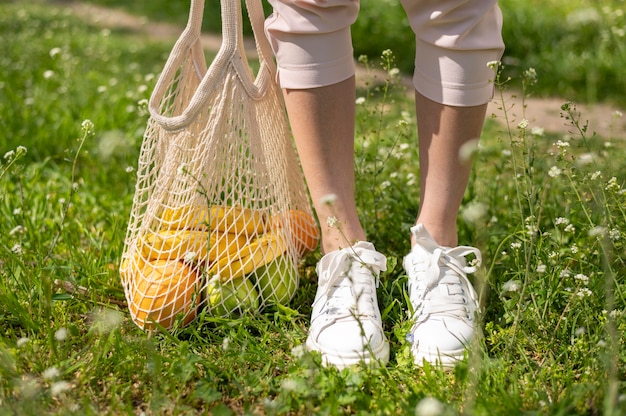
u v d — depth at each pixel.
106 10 7.17
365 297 1.74
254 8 1.86
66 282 2.03
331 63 1.73
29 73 4.03
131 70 4.32
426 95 1.79
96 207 2.60
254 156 1.84
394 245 2.31
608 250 1.67
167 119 1.76
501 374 1.56
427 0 1.70
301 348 1.58
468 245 2.21
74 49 4.91
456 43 1.69
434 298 1.75
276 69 1.93
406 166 2.85
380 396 1.53
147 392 1.56
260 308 1.90
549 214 2.32
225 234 1.83
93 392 1.58
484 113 1.79
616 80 4.25
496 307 1.90
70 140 3.13
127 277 1.90
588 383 1.52
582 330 1.65
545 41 5.00
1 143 3.04
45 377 1.51
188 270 1.84
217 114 1.76
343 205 1.83
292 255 1.99
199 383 1.58
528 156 2.07
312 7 1.67
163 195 1.84
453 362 1.63
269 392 1.59
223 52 1.76
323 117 1.76
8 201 2.49
